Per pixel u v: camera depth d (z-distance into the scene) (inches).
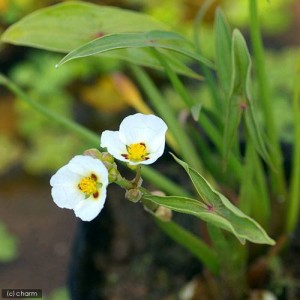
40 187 29.2
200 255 17.8
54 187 12.9
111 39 14.4
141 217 21.6
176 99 29.6
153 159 12.7
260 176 17.9
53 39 16.9
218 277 18.8
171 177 21.8
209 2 19.0
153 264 20.8
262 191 18.2
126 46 14.4
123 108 31.4
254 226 12.9
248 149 16.3
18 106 31.1
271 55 30.5
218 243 16.5
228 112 15.6
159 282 20.5
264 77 17.8
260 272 19.0
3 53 32.2
